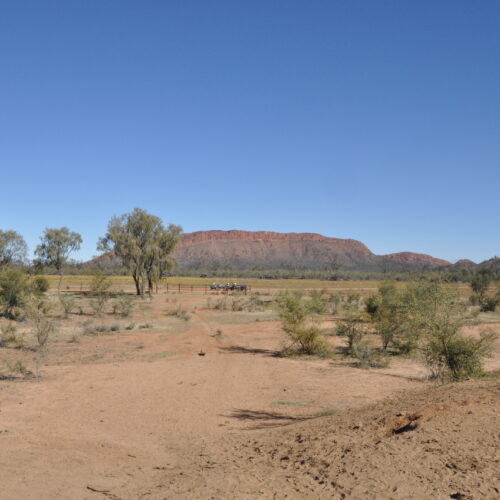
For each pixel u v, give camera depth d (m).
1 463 6.43
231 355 20.30
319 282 144.75
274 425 9.15
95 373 15.58
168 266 61.34
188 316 36.16
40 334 18.91
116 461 6.86
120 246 58.16
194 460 6.82
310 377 15.13
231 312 41.88
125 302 39.75
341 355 20.34
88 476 6.06
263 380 14.63
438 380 12.77
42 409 10.43
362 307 39.66
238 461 6.39
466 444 5.12
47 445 7.52
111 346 22.64
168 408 10.94
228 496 4.77
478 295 51.91
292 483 4.98
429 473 4.56
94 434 8.47
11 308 32.19
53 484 5.67
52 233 61.28
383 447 5.48
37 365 14.93
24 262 61.06
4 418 9.37
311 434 7.14
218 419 9.92
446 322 12.80
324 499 4.40
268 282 136.50
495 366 16.19
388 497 4.19
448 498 4.04
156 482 5.78
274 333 27.88
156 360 18.91
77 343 23.20
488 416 5.90
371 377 15.05
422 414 6.46
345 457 5.46
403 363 18.14
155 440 8.28
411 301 14.38
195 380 14.57
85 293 60.38
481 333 13.60
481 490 4.07
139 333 27.86
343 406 10.92
